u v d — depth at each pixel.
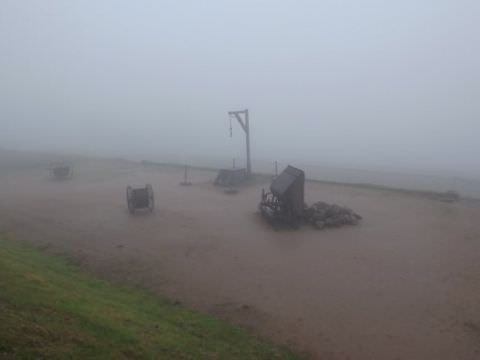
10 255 12.34
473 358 8.46
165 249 15.52
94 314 8.09
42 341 6.08
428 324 9.79
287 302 10.99
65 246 15.80
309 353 8.62
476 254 14.64
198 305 10.79
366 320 10.02
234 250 15.44
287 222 18.67
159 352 7.23
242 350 8.45
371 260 14.22
